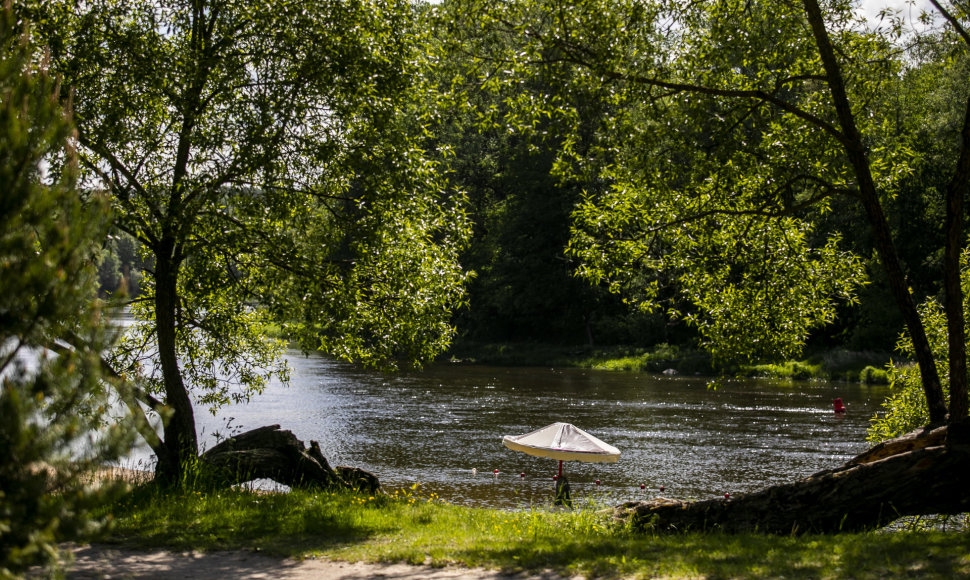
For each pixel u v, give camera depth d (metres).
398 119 12.37
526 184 55.00
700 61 12.12
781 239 13.41
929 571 6.32
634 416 26.73
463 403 29.64
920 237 39.72
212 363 14.74
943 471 8.50
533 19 11.11
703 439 22.36
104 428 4.78
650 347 52.03
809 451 20.66
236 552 8.41
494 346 57.16
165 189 11.46
